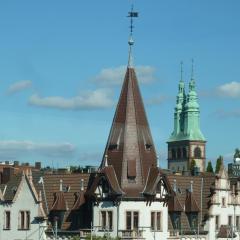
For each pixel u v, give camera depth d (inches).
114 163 7687.0
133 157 7672.2
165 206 7716.5
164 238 7677.2
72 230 7815.0
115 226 7524.6
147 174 7696.9
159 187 7662.4
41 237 7800.2
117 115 7859.3
